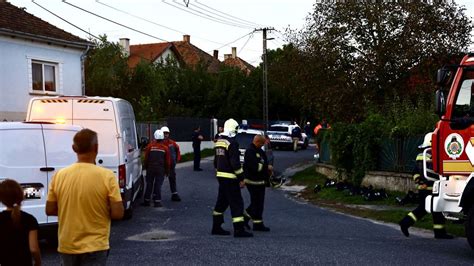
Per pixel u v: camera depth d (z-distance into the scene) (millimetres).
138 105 34812
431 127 15633
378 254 8305
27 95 22234
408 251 8586
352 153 17234
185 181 20297
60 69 23797
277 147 37469
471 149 8469
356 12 22625
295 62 24625
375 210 13477
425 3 22156
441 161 8758
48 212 5047
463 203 8398
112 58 36969
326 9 23438
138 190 14414
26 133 8750
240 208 9875
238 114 42781
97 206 4910
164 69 43906
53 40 23000
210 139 36781
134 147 13352
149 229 10852
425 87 21234
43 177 8758
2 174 8484
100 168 5039
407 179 15188
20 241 4766
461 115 8602
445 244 9281
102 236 4949
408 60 21844
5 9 22562
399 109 17781
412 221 9930
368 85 22656
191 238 9797
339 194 16484
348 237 9938
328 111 23641
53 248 9352
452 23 22047
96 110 11250
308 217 12680
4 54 21312
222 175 9930
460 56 21875
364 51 22922
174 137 32781
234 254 8312
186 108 40625
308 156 32375
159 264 7770
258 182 10625
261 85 45781
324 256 8133
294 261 7816
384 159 16641
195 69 44375
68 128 9109
